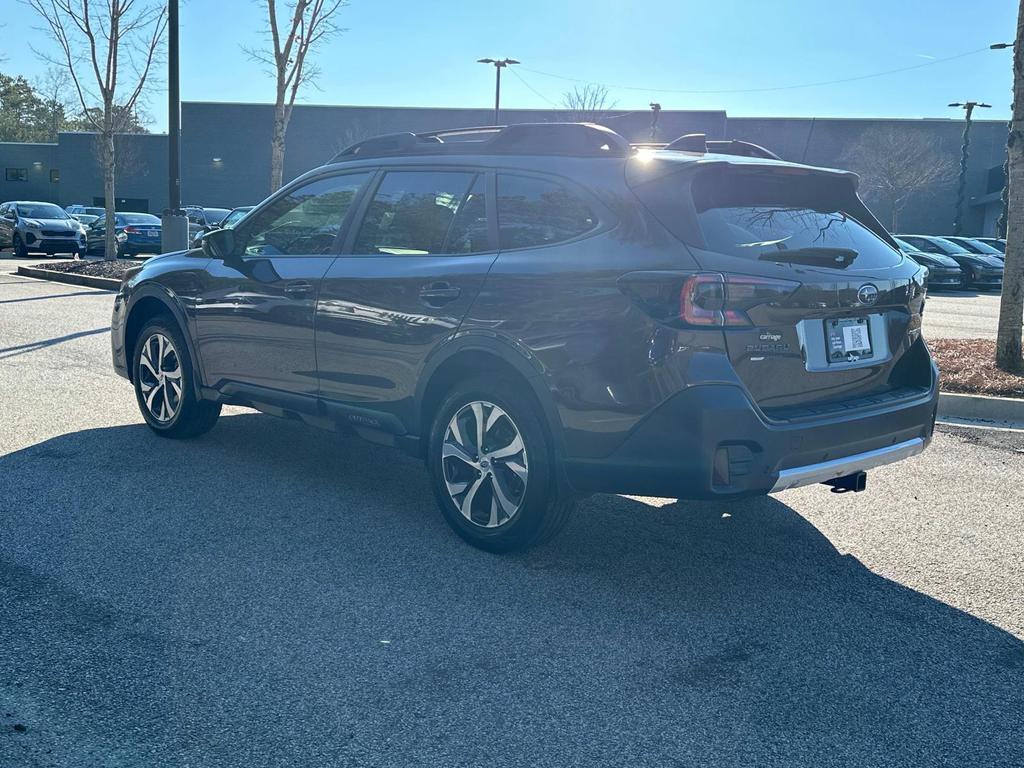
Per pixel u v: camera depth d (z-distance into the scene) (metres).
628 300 3.68
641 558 4.29
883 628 3.61
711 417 3.54
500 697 3.03
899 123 53.97
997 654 3.42
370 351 4.63
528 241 4.13
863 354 4.11
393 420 4.60
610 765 2.67
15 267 22.14
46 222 26.78
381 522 4.67
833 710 3.00
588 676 3.18
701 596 3.88
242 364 5.38
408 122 53.25
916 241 27.42
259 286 5.21
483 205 4.37
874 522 4.86
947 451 6.30
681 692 3.09
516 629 3.53
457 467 4.35
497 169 4.38
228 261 5.43
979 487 5.50
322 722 2.85
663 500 5.16
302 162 54.72
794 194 4.21
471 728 2.84
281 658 3.25
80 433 6.16
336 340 4.79
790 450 3.69
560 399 3.85
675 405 3.58
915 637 3.54
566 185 4.08
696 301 3.56
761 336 3.68
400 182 4.78
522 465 4.05
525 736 2.81
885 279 4.10
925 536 4.65
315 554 4.22
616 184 3.92
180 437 6.03
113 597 3.71
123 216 29.09
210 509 4.79
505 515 4.15
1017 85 8.23
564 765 2.66
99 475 5.28
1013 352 8.35
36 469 5.35
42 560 4.05
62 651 3.24
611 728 2.86
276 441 6.15
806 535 4.65
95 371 8.30
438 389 4.47
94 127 21.53
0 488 5.00
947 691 3.14
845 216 4.37
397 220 4.72
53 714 2.84
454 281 4.26
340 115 53.94
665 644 3.44
